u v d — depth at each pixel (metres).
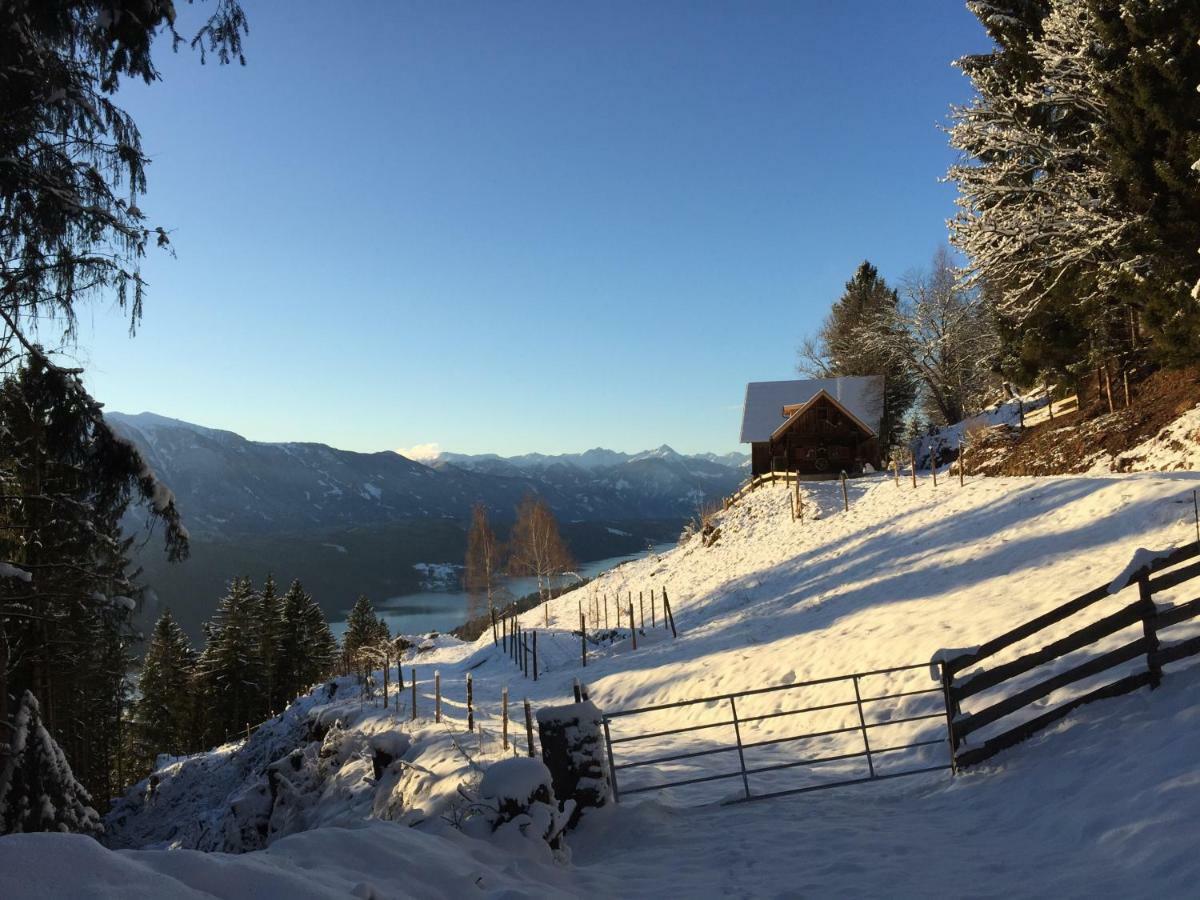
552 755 8.25
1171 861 4.91
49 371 10.15
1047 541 18.17
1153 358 25.11
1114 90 25.23
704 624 25.48
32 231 9.58
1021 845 6.07
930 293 55.94
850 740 11.93
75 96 9.52
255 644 56.66
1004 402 44.56
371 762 14.80
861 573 23.09
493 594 55.16
